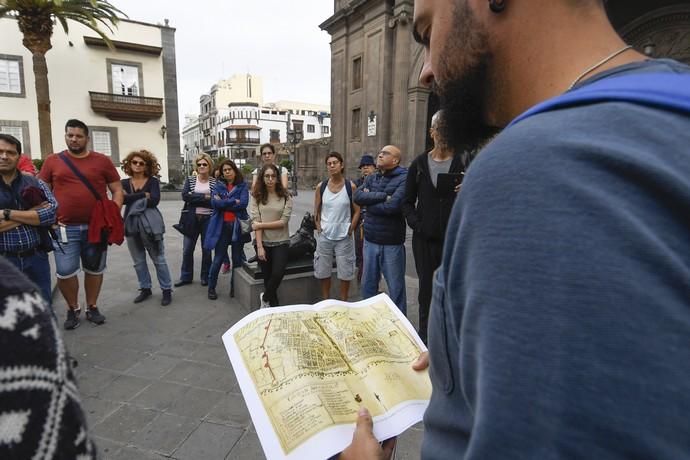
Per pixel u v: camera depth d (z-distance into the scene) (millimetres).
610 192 347
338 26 21219
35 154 21781
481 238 404
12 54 20797
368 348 1104
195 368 3084
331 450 824
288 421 871
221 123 83312
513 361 353
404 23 17469
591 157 364
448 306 507
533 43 511
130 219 4410
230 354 1026
